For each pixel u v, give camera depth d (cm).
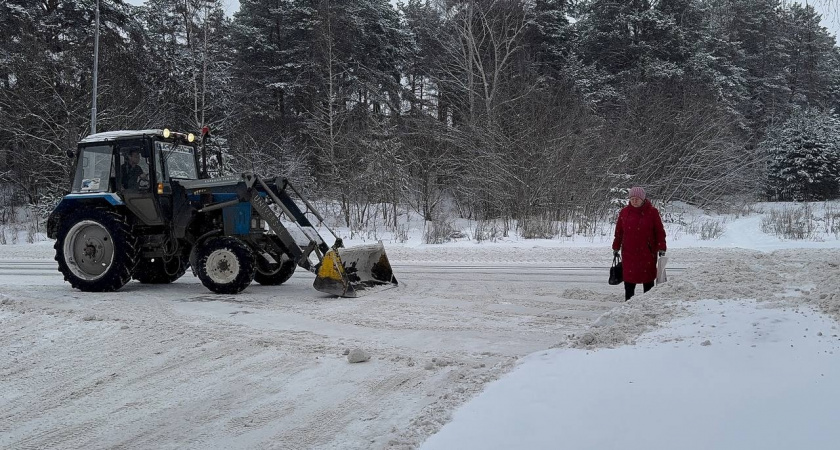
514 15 3047
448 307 800
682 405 344
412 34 3797
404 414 413
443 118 3064
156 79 2978
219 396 462
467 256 1520
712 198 2950
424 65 3362
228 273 919
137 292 949
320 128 2827
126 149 966
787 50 4522
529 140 2350
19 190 3008
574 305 812
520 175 2333
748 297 553
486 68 3000
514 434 330
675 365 405
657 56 3741
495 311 772
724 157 2898
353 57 3350
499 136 2403
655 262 731
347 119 2892
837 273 583
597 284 1004
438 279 1076
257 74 3488
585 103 2859
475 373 482
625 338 489
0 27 2817
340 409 429
